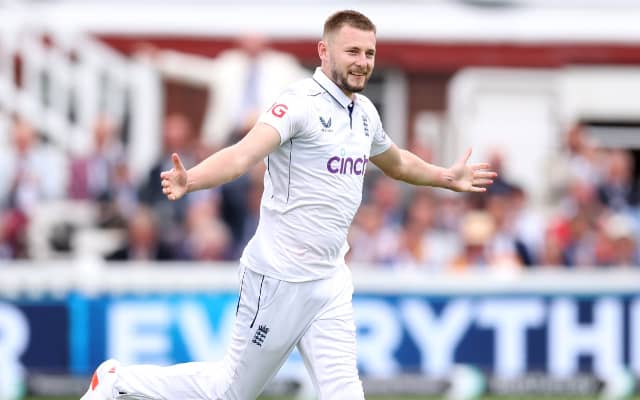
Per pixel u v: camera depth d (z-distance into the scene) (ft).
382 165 63.87
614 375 103.24
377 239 120.88
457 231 128.88
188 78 173.06
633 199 155.94
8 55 170.50
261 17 173.58
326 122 56.95
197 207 117.39
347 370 59.16
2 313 99.86
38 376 100.07
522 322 103.04
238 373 59.77
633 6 181.47
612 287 103.40
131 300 100.53
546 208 164.45
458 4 178.70
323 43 57.82
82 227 135.23
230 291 100.73
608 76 180.86
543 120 179.93
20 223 133.80
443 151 179.32
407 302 102.12
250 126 134.41
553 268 119.75
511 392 102.73
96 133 147.54
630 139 182.29
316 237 58.13
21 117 169.89
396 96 178.81
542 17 180.04
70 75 171.63
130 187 133.18
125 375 60.59
